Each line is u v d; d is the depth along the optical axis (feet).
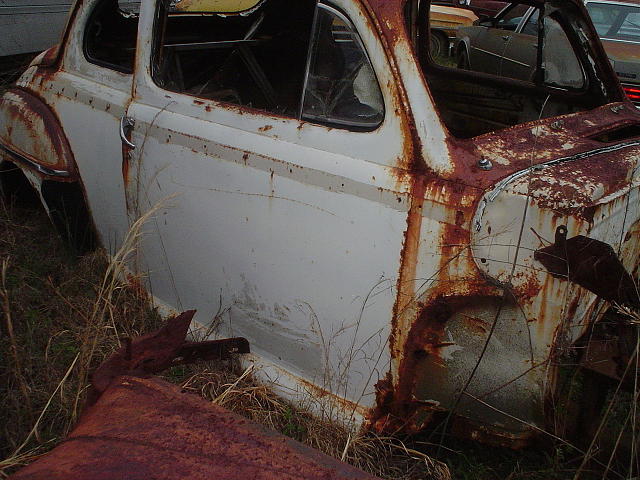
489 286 6.44
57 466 4.55
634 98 21.17
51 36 17.30
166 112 8.85
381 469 7.60
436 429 7.64
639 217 7.22
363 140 7.03
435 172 6.57
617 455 7.13
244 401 8.39
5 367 8.72
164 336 6.19
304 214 7.48
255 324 8.63
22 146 11.09
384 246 6.89
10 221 12.21
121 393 5.36
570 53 9.59
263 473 4.53
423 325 6.85
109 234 10.63
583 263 5.99
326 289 7.55
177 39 11.74
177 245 9.22
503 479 7.73
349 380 7.75
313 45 7.52
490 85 10.55
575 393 7.66
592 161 6.91
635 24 23.40
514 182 6.32
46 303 10.30
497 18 13.23
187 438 4.82
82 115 10.22
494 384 6.82
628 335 6.76
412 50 6.75
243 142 7.95
